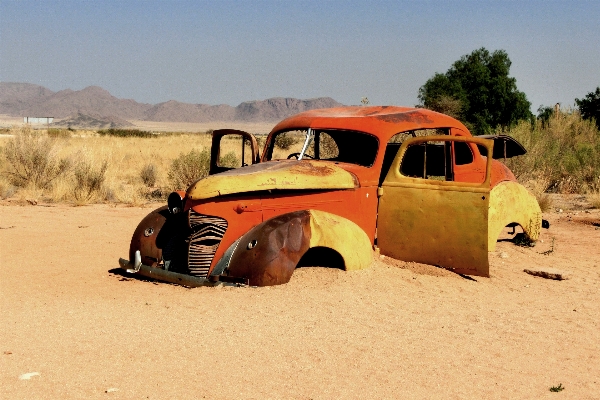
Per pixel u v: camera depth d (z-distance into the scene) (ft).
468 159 29.09
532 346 18.80
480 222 24.68
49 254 31.81
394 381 15.94
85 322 20.01
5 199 55.16
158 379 15.69
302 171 24.56
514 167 57.67
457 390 15.57
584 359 17.95
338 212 25.25
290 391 15.23
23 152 61.87
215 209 23.58
